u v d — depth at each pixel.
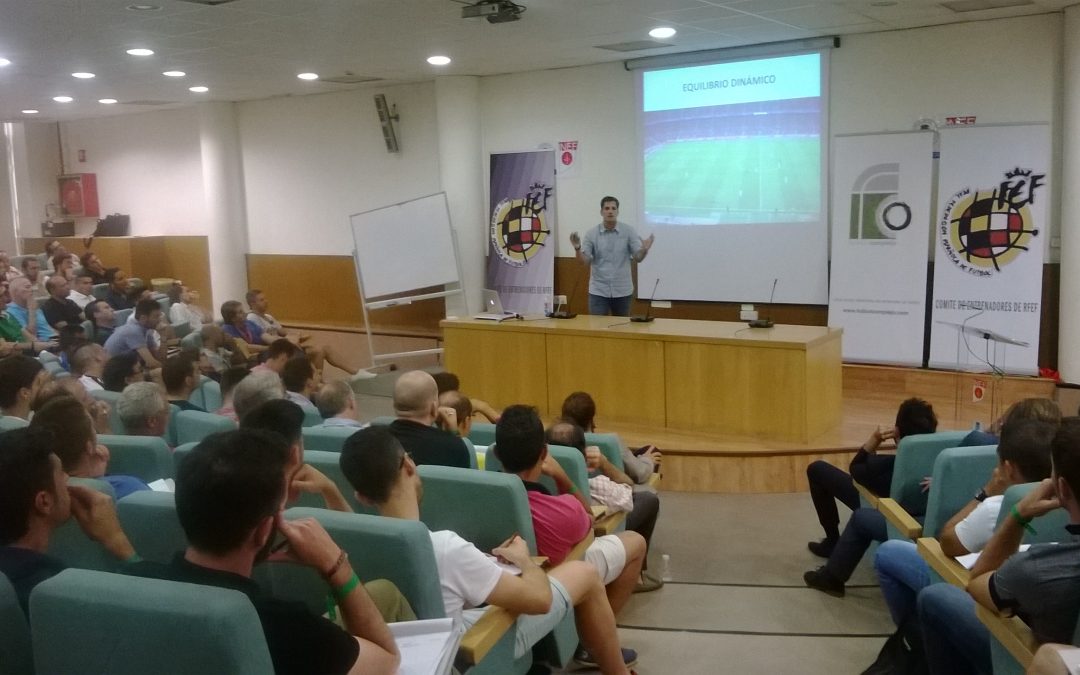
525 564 2.26
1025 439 2.53
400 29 6.69
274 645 1.50
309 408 3.88
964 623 2.40
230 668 1.36
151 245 12.18
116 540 2.14
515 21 6.46
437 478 2.52
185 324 7.89
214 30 6.57
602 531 3.23
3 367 3.70
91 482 2.29
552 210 8.98
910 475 3.49
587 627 2.62
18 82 9.02
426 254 8.69
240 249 11.55
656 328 6.11
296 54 7.73
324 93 10.59
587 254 7.93
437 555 2.13
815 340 5.51
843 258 7.37
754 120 7.79
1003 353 6.79
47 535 1.93
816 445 5.48
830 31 7.14
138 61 7.89
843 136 7.28
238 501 1.47
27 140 13.34
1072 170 6.35
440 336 9.64
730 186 7.98
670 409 5.92
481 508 2.51
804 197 7.65
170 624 1.37
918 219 7.06
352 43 7.25
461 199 9.30
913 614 2.84
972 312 6.89
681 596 3.91
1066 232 6.43
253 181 11.44
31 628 1.53
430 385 3.19
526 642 2.39
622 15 6.34
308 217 11.04
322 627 1.53
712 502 5.29
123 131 12.73
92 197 13.20
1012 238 6.72
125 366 4.69
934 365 7.06
